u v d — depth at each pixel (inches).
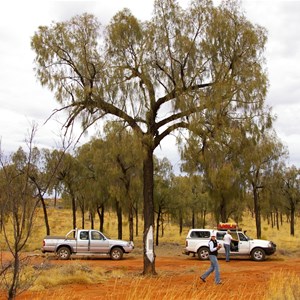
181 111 690.2
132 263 976.3
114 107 719.7
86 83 718.5
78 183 1541.6
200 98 676.7
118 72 701.3
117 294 507.2
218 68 692.1
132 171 1331.2
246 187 1331.2
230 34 690.2
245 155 743.7
